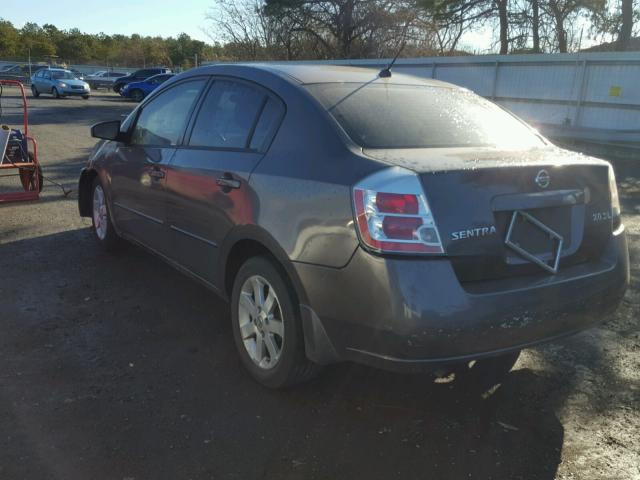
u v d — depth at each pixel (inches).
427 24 1109.1
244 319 133.2
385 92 137.3
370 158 108.4
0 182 354.3
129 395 126.2
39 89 1272.1
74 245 230.7
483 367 143.4
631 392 133.5
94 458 105.2
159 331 157.9
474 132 132.8
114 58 3006.9
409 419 120.6
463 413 123.4
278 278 119.6
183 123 161.9
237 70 148.8
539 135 144.6
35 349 145.4
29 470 101.3
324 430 115.9
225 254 136.5
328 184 108.8
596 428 119.1
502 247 107.3
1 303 172.4
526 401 128.7
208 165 142.1
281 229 116.3
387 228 99.4
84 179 228.4
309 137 119.6
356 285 103.0
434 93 146.1
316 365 121.5
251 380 134.0
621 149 546.0
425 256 99.6
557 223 116.6
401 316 98.3
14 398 123.3
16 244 230.2
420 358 100.4
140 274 200.7
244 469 103.7
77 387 128.7
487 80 686.5
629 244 256.8
